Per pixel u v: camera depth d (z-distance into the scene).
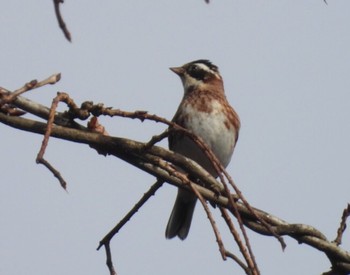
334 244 8.98
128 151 8.34
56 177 6.35
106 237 9.02
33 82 6.82
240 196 7.32
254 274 6.68
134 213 9.00
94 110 8.12
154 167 8.56
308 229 8.91
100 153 8.52
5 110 7.96
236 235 6.91
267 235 8.98
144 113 7.86
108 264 9.04
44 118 8.28
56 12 5.22
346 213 9.11
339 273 9.02
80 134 8.14
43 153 6.47
